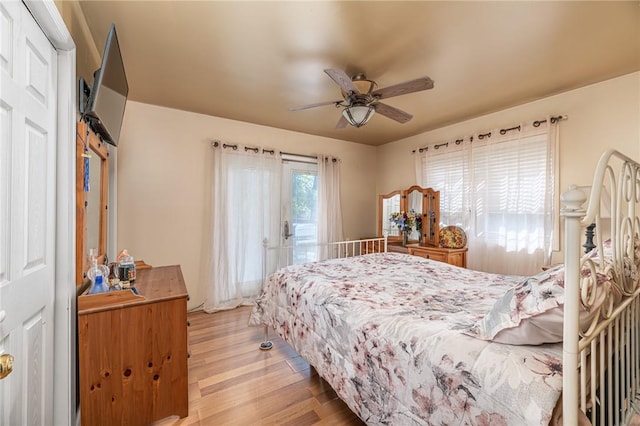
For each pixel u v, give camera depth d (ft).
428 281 6.27
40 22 3.55
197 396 5.66
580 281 2.52
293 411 5.26
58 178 4.10
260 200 11.58
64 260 4.16
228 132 11.09
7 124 2.95
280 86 8.05
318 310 5.39
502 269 9.64
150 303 4.74
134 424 4.63
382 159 15.11
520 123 9.29
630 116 7.16
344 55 6.38
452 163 11.30
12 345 3.06
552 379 2.68
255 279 11.50
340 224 13.85
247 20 5.25
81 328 4.26
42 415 3.77
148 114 9.61
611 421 3.02
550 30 5.48
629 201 3.76
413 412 3.51
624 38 5.70
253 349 7.61
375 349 4.09
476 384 2.97
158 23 5.35
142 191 9.55
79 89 4.75
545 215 8.57
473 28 5.44
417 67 6.88
